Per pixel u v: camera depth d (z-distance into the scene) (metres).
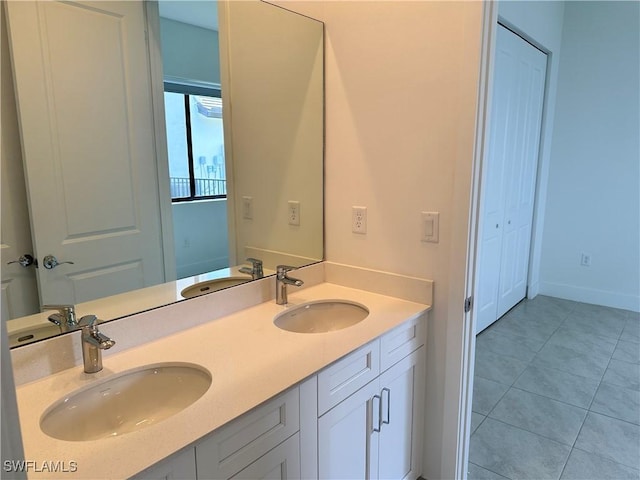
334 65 1.84
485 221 3.19
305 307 1.78
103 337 1.15
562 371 2.82
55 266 1.28
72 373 1.17
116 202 1.42
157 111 1.52
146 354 1.29
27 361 1.12
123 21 1.41
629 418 2.31
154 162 1.52
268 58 1.80
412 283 1.75
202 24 1.63
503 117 3.19
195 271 1.63
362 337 1.42
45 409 1.01
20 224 1.21
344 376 1.33
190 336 1.43
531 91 3.58
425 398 1.80
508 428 2.24
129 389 1.20
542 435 2.19
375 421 1.51
